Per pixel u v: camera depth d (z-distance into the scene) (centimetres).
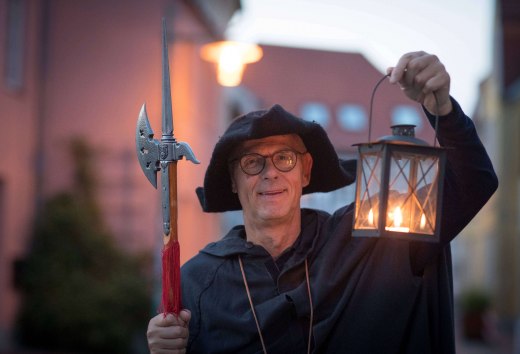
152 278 1256
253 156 347
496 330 2481
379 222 287
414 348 336
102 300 1189
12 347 1175
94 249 1255
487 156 324
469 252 3338
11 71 1266
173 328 332
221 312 346
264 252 352
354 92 3959
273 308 338
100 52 1386
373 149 294
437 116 307
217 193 380
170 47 1405
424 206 290
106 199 1359
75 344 1188
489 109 2861
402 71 302
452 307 346
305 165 367
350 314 335
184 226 1641
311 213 368
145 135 331
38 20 1343
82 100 1373
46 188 1322
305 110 3856
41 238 1263
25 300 1212
